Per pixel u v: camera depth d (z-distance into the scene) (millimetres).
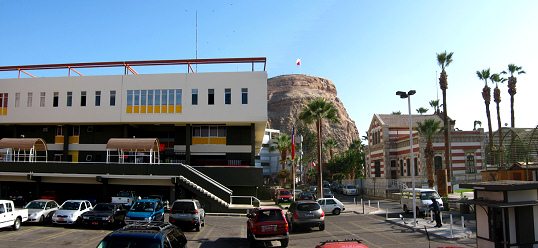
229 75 43625
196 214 23766
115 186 39906
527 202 10602
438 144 53688
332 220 29734
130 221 21812
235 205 37344
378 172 65062
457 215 29062
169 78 43844
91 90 44406
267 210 18422
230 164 45000
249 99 43188
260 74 43562
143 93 43969
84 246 18359
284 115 177875
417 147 54188
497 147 39500
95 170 37375
